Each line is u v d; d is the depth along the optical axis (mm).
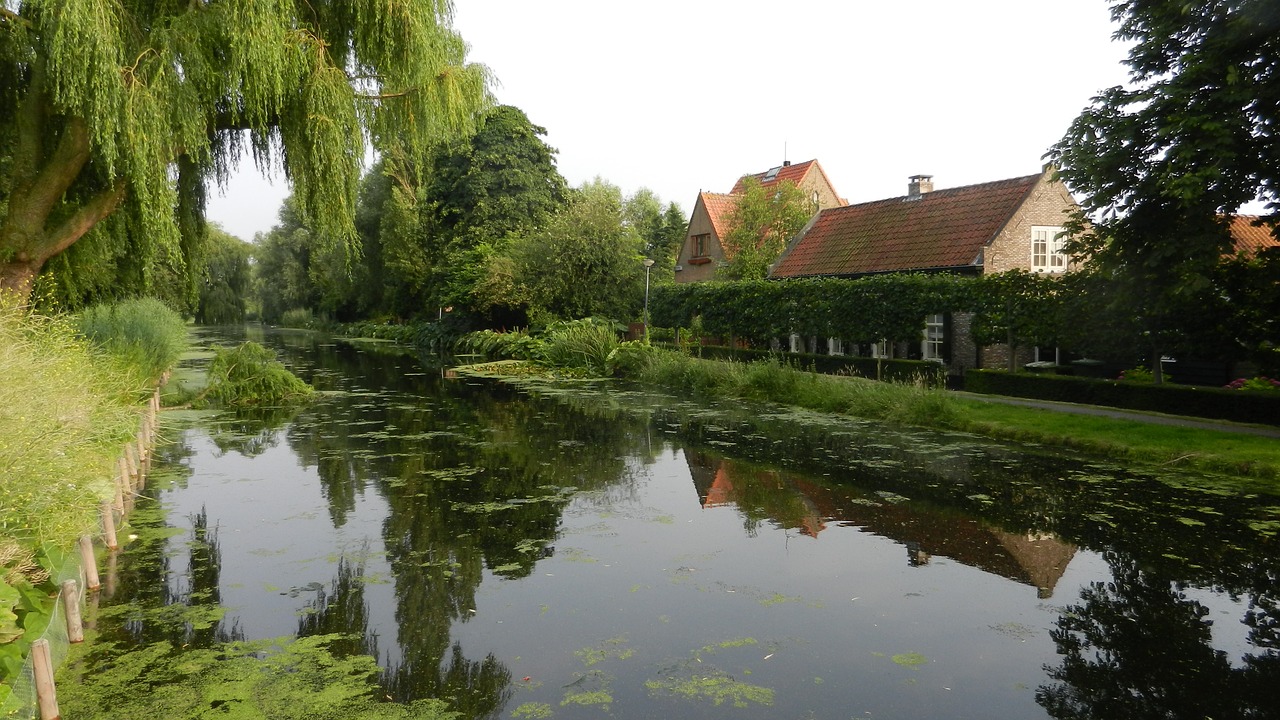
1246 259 12281
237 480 10070
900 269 22328
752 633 5410
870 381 16719
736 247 30891
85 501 6305
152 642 5285
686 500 9008
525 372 26359
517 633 5426
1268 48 10758
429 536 7684
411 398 19047
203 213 15203
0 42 11375
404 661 5008
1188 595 6031
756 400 18047
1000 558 6906
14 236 10922
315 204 13281
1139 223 12297
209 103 11445
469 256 39656
